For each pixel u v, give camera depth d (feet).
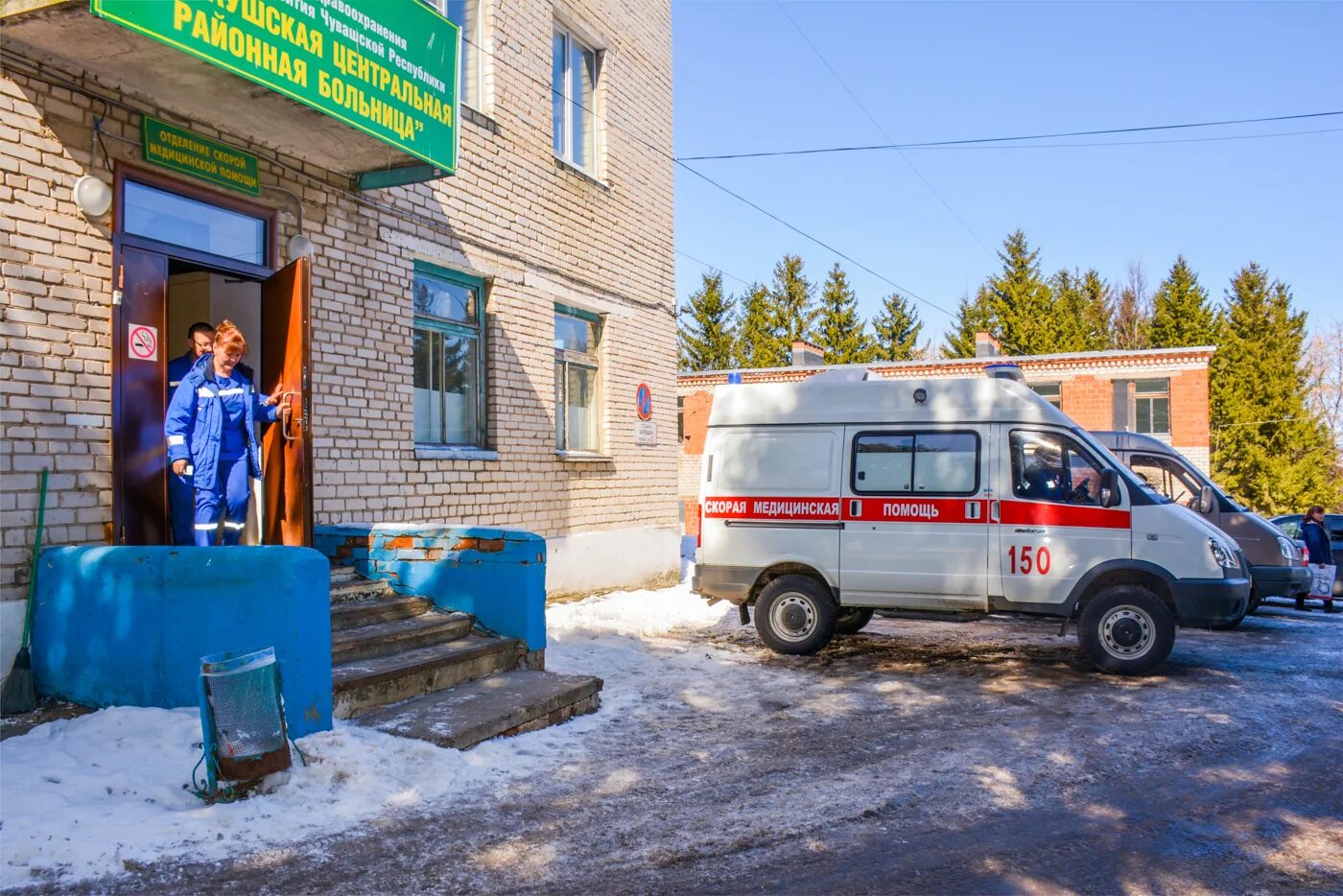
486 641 24.50
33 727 18.30
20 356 20.58
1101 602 28.76
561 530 40.45
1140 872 14.35
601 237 43.83
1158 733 22.06
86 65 21.52
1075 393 101.65
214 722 15.56
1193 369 97.96
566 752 19.92
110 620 19.31
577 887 13.51
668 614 38.14
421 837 15.14
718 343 184.65
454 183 34.47
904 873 14.19
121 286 22.59
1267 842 15.60
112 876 13.24
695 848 14.99
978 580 29.99
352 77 24.61
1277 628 40.22
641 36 47.73
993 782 18.40
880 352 191.01
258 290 26.99
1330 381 195.52
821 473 31.86
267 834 14.75
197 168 24.63
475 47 36.50
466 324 35.91
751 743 20.95
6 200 20.39
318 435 28.76
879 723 22.72
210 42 20.62
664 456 48.93
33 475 20.68
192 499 24.34
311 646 18.29
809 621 31.37
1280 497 146.30
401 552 26.37
